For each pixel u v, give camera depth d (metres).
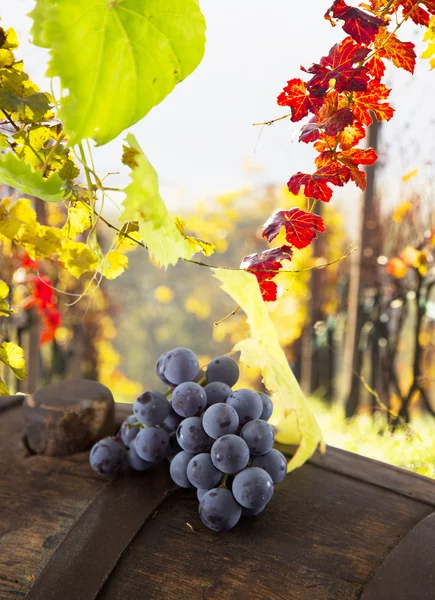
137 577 0.29
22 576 0.30
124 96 0.23
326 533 0.31
